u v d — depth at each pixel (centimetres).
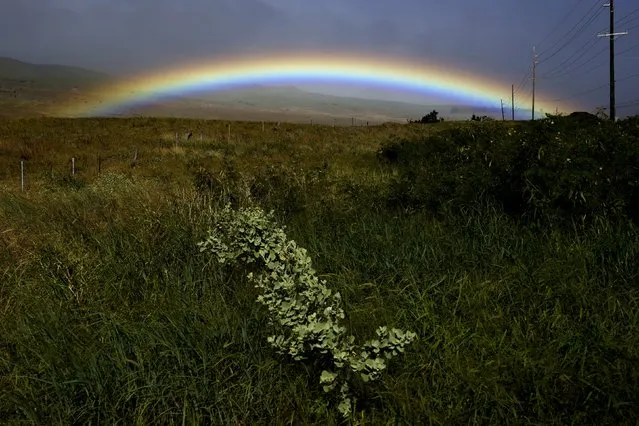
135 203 692
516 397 282
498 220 566
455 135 1267
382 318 371
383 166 1529
